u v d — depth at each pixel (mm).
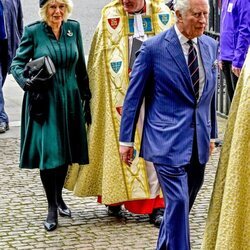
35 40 6727
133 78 5531
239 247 4312
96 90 6953
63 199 7613
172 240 5422
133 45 6824
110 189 6855
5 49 10336
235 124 4293
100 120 6996
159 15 6852
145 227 6855
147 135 5543
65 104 6711
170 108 5469
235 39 8953
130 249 6387
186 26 5355
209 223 4574
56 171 6852
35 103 6660
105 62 6883
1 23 10211
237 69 8805
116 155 6852
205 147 5527
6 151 9344
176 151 5422
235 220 4293
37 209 7359
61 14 6695
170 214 5426
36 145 6734
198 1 5312
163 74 5426
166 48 5430
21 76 6645
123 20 6855
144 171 6848
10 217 7148
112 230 6805
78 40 6859
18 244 6512
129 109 5574
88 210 7309
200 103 5477
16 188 8008
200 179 5633
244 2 8688
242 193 4289
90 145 7023
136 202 6918
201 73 5449
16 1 10359
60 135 6699
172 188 5418
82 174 7086
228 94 9500
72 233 6750
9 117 10875
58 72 6699
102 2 19203
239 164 4270
